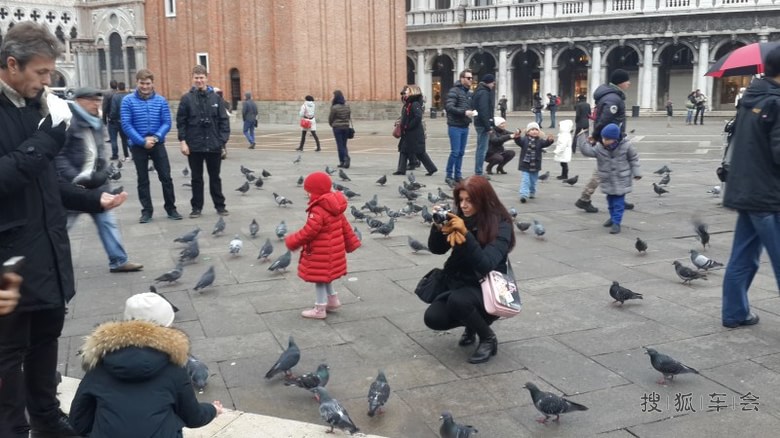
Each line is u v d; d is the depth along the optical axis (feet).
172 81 150.61
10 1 172.14
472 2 181.98
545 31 168.66
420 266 26.73
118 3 154.20
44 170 12.14
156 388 10.58
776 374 16.63
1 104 11.72
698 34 153.79
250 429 14.06
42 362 13.52
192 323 20.51
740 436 13.79
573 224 34.42
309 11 126.62
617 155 31.71
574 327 19.92
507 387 16.15
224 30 136.26
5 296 10.09
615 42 162.61
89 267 26.81
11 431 12.23
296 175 53.88
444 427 13.11
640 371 16.88
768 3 145.59
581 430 14.11
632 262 27.07
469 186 17.31
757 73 29.94
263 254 26.63
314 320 20.79
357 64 137.08
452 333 19.67
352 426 13.30
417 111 51.85
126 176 54.34
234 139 94.79
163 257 28.19
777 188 17.93
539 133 40.32
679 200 41.27
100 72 162.50
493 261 16.89
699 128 114.42
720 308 21.38
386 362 17.69
